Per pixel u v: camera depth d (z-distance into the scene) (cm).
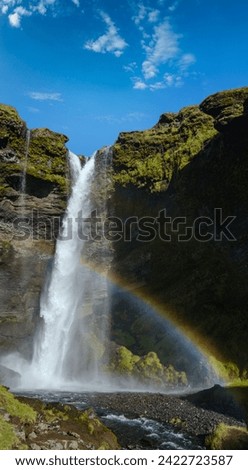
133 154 4544
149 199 4325
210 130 4191
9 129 4106
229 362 3366
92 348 4066
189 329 3775
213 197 3878
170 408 2591
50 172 4312
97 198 4556
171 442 1925
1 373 3284
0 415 1588
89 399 2831
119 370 3700
